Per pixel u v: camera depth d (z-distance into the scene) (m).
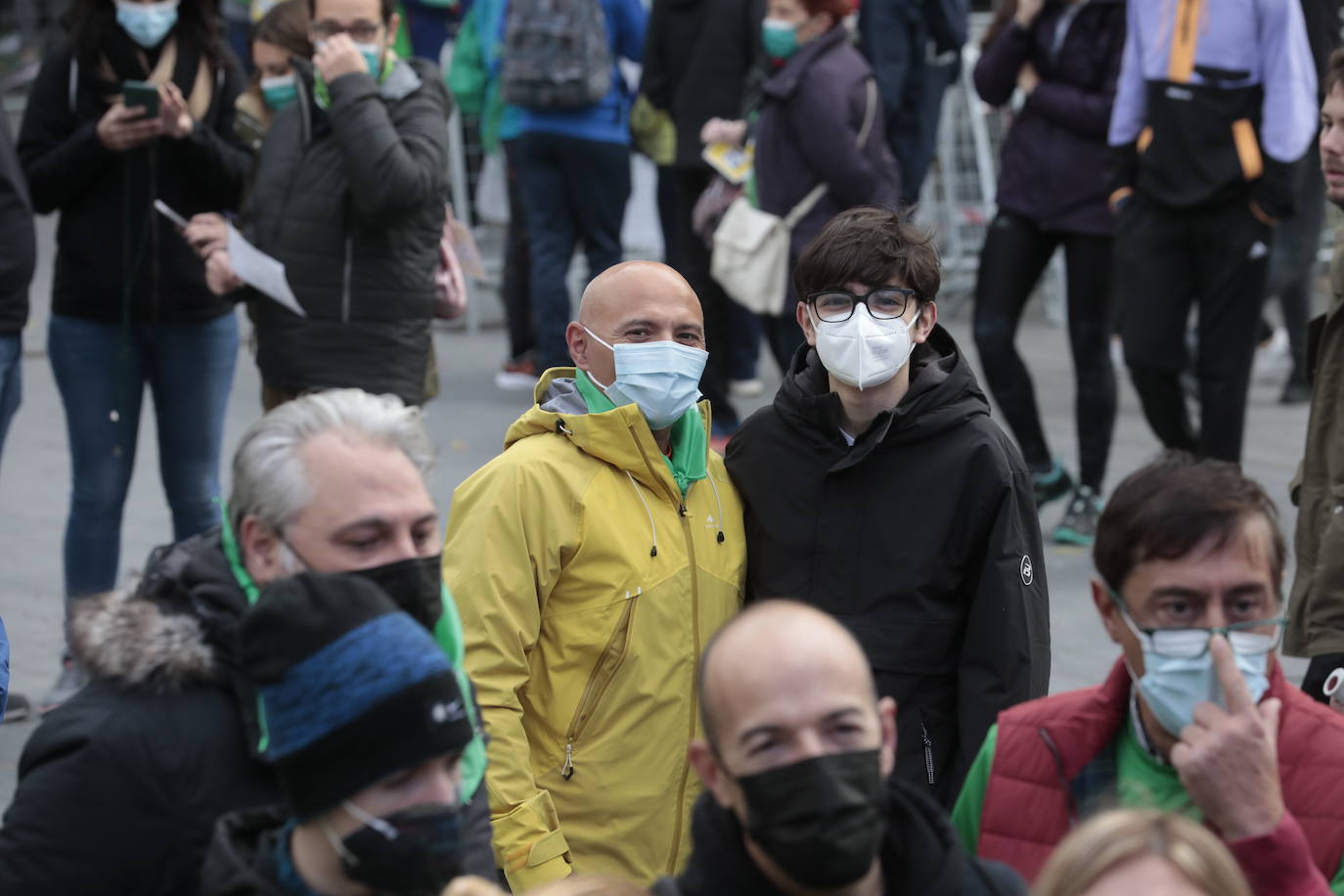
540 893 4.51
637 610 7.66
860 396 7.88
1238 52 14.91
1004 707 7.52
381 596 4.73
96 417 12.77
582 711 7.67
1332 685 8.16
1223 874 4.11
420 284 11.94
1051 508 17.80
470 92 23.12
